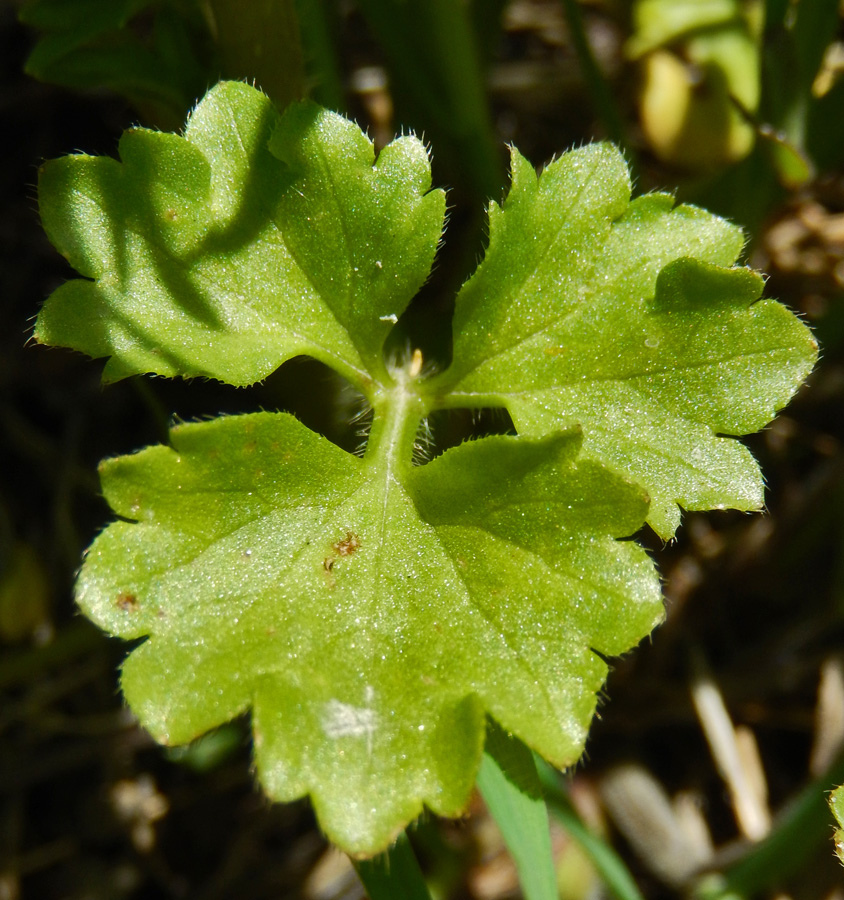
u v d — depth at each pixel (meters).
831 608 0.09
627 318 0.06
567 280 0.06
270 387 0.07
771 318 0.06
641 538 0.09
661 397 0.06
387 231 0.06
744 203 0.08
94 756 0.09
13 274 0.10
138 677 0.05
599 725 0.09
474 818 0.08
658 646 0.09
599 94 0.08
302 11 0.07
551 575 0.06
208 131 0.06
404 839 0.06
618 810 0.08
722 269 0.06
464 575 0.06
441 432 0.07
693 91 0.09
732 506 0.06
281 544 0.06
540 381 0.06
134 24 0.09
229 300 0.06
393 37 0.08
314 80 0.07
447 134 0.08
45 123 0.10
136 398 0.10
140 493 0.05
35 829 0.09
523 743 0.06
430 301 0.09
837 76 0.09
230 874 0.09
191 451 0.06
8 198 0.10
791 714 0.09
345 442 0.07
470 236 0.08
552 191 0.06
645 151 0.10
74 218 0.06
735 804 0.08
